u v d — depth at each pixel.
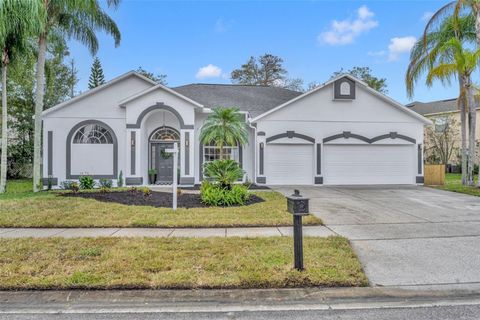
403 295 3.68
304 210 4.16
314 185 15.48
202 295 3.64
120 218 7.25
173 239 5.59
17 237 5.84
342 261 4.47
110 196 10.30
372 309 3.38
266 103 17.77
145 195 10.38
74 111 14.81
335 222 7.21
